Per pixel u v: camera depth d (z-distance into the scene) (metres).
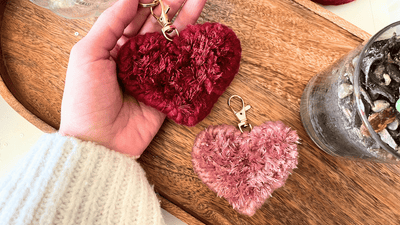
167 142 0.21
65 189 0.15
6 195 0.14
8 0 0.22
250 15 0.22
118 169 0.17
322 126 0.18
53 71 0.22
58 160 0.15
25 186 0.14
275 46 0.22
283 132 0.20
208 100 0.18
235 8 0.22
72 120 0.17
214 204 0.21
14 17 0.22
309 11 0.22
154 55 0.16
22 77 0.22
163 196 0.21
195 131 0.21
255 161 0.19
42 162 0.15
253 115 0.22
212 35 0.17
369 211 0.21
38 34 0.22
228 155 0.19
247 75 0.22
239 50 0.18
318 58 0.22
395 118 0.15
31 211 0.13
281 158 0.19
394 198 0.21
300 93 0.22
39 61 0.22
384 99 0.15
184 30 0.17
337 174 0.21
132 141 0.19
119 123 0.19
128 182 0.17
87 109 0.17
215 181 0.19
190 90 0.17
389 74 0.15
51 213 0.14
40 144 0.16
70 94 0.16
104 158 0.17
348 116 0.16
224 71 0.17
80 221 0.14
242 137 0.20
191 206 0.21
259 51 0.22
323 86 0.19
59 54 0.22
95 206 0.15
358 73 0.15
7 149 0.27
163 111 0.18
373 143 0.16
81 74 0.16
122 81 0.17
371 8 0.28
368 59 0.15
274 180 0.19
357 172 0.21
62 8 0.18
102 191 0.16
